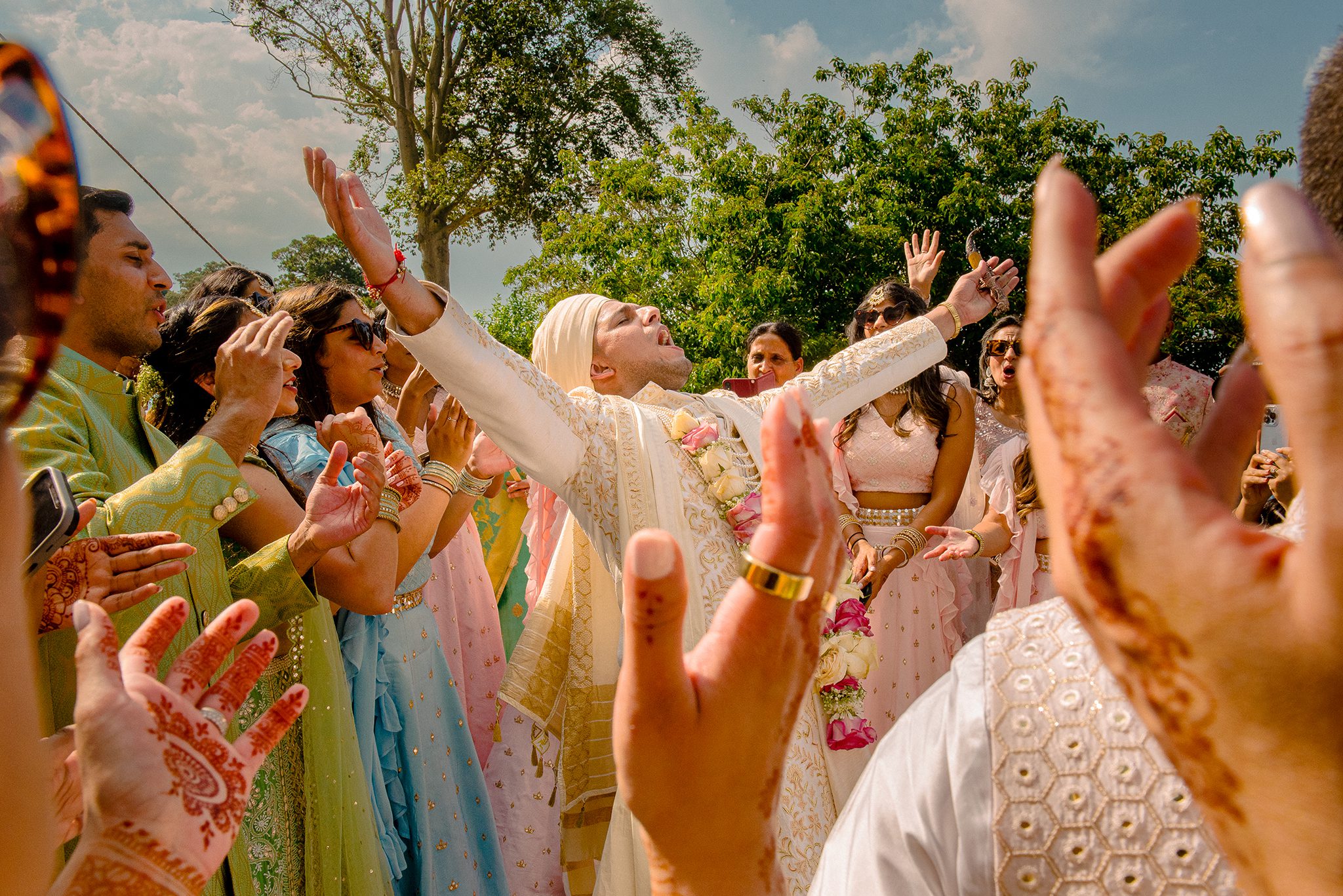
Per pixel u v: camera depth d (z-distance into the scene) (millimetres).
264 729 760
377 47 23578
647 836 507
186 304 2709
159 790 678
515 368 2010
